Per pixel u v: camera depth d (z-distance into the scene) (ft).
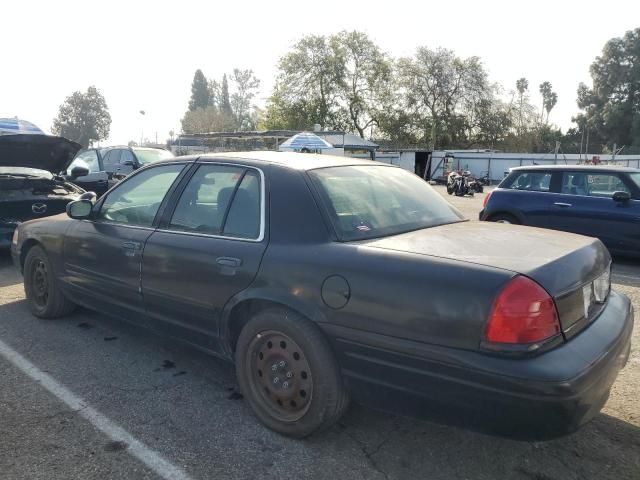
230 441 9.92
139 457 9.38
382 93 170.71
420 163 146.41
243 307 10.57
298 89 169.68
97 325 16.07
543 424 7.44
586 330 8.63
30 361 13.42
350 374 9.05
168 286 11.79
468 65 165.27
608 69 207.41
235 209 11.14
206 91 318.65
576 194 27.99
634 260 28.27
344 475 8.95
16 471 8.93
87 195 16.75
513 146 170.81
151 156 42.91
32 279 16.67
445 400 8.07
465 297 7.91
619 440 10.01
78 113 307.58
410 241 9.62
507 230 10.94
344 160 12.41
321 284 9.20
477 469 9.14
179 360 13.58
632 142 195.21
